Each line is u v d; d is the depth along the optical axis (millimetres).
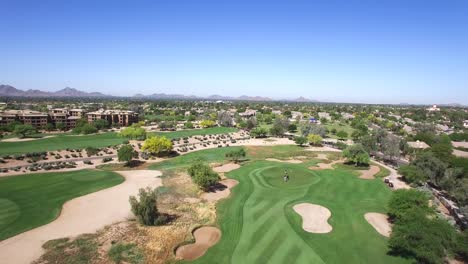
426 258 35969
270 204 60656
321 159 109438
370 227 50312
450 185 69812
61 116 174375
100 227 49469
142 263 39094
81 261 39094
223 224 51625
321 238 46031
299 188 72000
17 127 137375
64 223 50812
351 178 82375
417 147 118188
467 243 37969
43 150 111750
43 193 65875
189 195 67000
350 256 41000
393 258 40719
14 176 80188
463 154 102812
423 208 49844
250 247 43375
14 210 55531
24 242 43875
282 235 46938
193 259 40438
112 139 140500
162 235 46781
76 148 116625
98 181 76562
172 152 117500
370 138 120250
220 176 82625
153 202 51312
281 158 110750
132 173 86625
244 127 192625
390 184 74750
